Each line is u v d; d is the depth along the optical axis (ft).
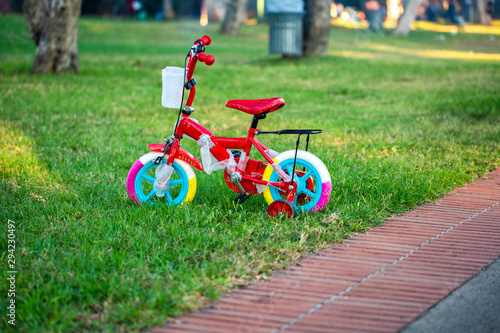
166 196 15.07
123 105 30.22
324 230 13.21
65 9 38.78
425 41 87.10
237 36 87.61
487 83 37.06
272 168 14.19
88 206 14.87
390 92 35.83
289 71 46.65
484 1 124.06
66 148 21.20
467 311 9.93
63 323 9.28
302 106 31.35
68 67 40.42
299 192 14.33
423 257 12.16
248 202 15.29
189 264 11.54
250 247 12.34
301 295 10.43
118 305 9.80
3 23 77.66
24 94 31.68
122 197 15.52
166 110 29.50
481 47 77.51
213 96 33.96
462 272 11.45
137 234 12.90
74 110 28.50
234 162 14.46
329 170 17.88
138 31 87.86
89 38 76.28
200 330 9.25
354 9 130.41
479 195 16.46
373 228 13.84
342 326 9.42
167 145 14.64
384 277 11.19
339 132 24.03
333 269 11.53
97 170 18.35
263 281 10.95
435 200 15.96
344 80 41.75
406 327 9.42
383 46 77.30
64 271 11.09
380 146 21.47
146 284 10.65
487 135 22.94
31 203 15.12
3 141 21.54
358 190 16.07
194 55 13.88
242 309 9.90
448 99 31.63
